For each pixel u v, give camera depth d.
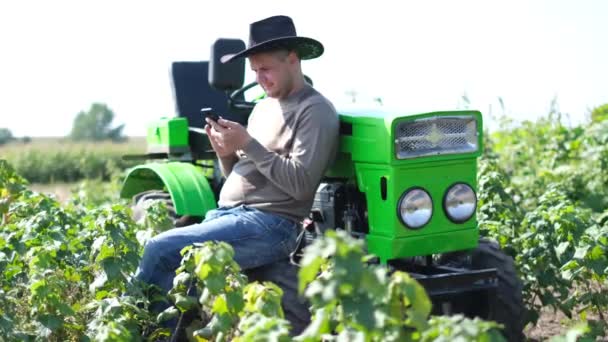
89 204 10.23
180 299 5.74
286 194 6.49
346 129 6.48
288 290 6.12
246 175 6.62
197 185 7.86
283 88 6.57
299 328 6.01
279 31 6.61
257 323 4.32
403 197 6.14
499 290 6.34
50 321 5.72
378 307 4.06
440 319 4.01
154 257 6.30
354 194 6.55
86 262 6.70
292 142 6.45
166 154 9.09
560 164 13.20
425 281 5.94
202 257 5.09
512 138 14.17
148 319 6.02
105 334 5.09
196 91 9.20
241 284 5.12
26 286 6.13
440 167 6.27
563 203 7.40
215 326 5.05
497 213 8.20
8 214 8.05
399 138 6.11
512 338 6.40
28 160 26.56
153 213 7.81
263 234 6.43
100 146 28.95
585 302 6.90
